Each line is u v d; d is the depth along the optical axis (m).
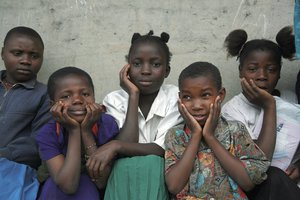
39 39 2.84
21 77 2.78
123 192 2.20
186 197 2.21
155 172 2.21
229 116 2.65
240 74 2.75
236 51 2.83
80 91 2.32
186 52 3.02
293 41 2.67
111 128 2.44
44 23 3.06
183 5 3.00
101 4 3.04
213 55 3.01
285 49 2.71
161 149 2.42
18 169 2.39
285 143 2.47
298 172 2.45
